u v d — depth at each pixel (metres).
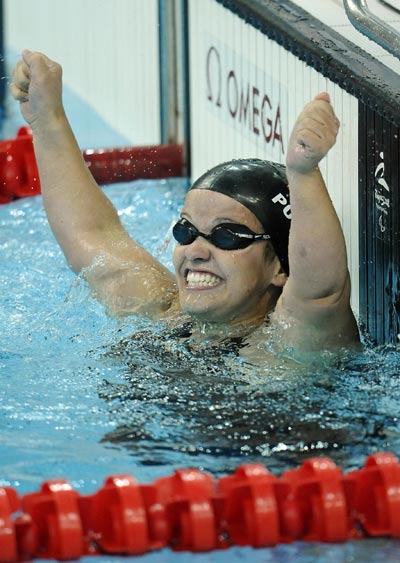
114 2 17.34
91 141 17.48
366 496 6.75
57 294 11.05
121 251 10.19
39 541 6.41
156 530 6.50
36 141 10.33
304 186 8.07
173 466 7.32
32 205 14.98
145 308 9.72
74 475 7.22
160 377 8.61
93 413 8.12
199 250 8.82
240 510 6.62
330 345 8.76
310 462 6.81
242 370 8.62
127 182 15.82
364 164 9.94
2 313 10.34
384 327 9.75
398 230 9.34
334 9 12.02
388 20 11.05
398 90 9.59
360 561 6.27
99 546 6.44
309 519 6.64
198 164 15.20
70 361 9.07
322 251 8.11
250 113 12.84
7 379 8.73
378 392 8.29
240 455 7.45
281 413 7.97
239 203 8.82
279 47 11.73
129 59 17.05
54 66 10.15
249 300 8.95
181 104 15.66
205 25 14.23
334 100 10.52
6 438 7.75
